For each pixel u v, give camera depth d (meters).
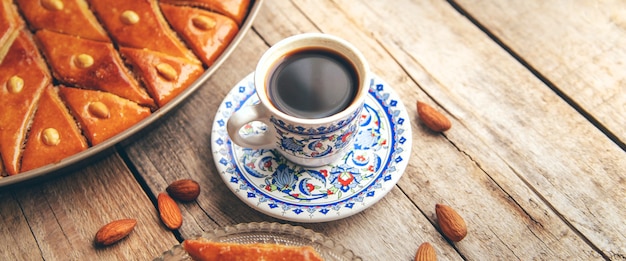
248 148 0.46
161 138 0.49
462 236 0.44
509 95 0.50
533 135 0.48
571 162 0.47
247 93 0.48
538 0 0.53
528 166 0.47
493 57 0.51
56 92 0.47
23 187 0.47
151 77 0.47
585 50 0.51
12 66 0.47
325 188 0.45
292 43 0.43
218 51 0.49
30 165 0.45
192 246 0.42
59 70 0.47
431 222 0.45
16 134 0.45
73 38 0.48
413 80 0.50
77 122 0.46
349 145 0.46
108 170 0.48
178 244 0.43
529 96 0.49
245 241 0.43
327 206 0.44
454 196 0.46
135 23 0.49
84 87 0.47
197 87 0.45
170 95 0.47
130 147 0.48
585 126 0.48
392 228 0.45
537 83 0.50
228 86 0.50
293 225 0.46
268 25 0.53
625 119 0.48
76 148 0.45
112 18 0.49
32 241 0.46
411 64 0.51
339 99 0.43
